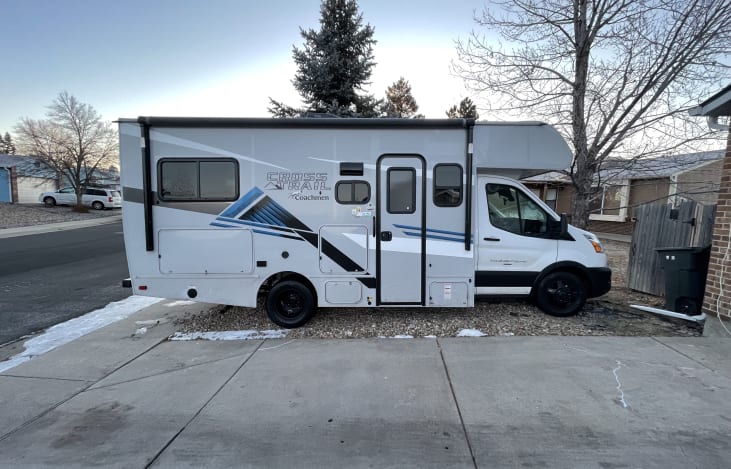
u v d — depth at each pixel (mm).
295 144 4938
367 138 4953
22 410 3287
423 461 2596
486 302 6156
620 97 7238
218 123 4844
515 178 5836
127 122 4773
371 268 5047
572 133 7586
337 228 5008
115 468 2580
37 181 34469
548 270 5348
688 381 3570
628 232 15930
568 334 4840
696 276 5246
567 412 3111
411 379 3713
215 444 2805
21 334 5316
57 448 2781
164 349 4594
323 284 5066
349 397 3412
